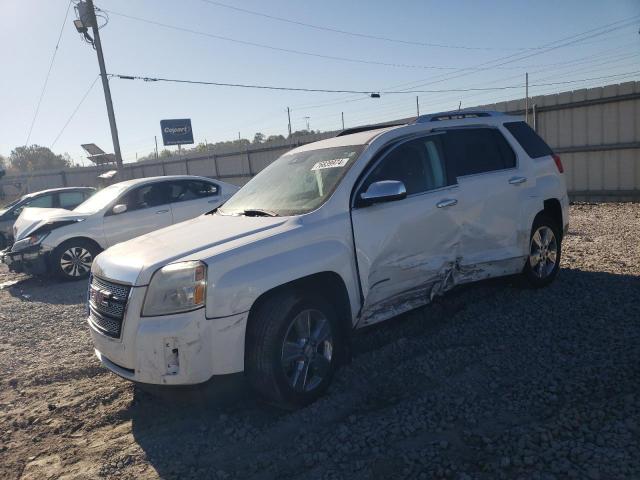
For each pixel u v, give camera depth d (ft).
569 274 19.93
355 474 8.93
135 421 12.07
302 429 10.68
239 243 11.39
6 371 16.11
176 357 10.48
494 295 17.89
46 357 17.08
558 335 13.99
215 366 10.58
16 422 12.54
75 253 29.43
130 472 9.91
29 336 19.56
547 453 8.69
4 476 10.32
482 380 11.87
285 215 12.87
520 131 18.35
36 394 14.23
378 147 14.07
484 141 16.90
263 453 10.05
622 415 9.56
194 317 10.40
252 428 11.05
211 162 82.28
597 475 7.98
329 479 8.88
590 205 42.52
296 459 9.72
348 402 11.71
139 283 10.81
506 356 13.02
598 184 43.96
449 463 8.82
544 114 46.39
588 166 44.39
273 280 11.10
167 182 31.96
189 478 9.49
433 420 10.41
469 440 9.54
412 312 14.93
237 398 12.12
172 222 31.48
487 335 14.56
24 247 28.91
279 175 15.34
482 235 15.81
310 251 11.88
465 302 17.47
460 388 11.58
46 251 28.76
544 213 18.29
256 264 11.09
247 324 11.01
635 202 41.37
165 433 11.30
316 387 11.84
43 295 26.73
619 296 16.65
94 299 12.07
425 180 14.69
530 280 17.89
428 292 14.69
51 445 11.39
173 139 121.60
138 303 10.75
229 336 10.64
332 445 9.91
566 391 10.88
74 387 14.47
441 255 14.69
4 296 27.94
